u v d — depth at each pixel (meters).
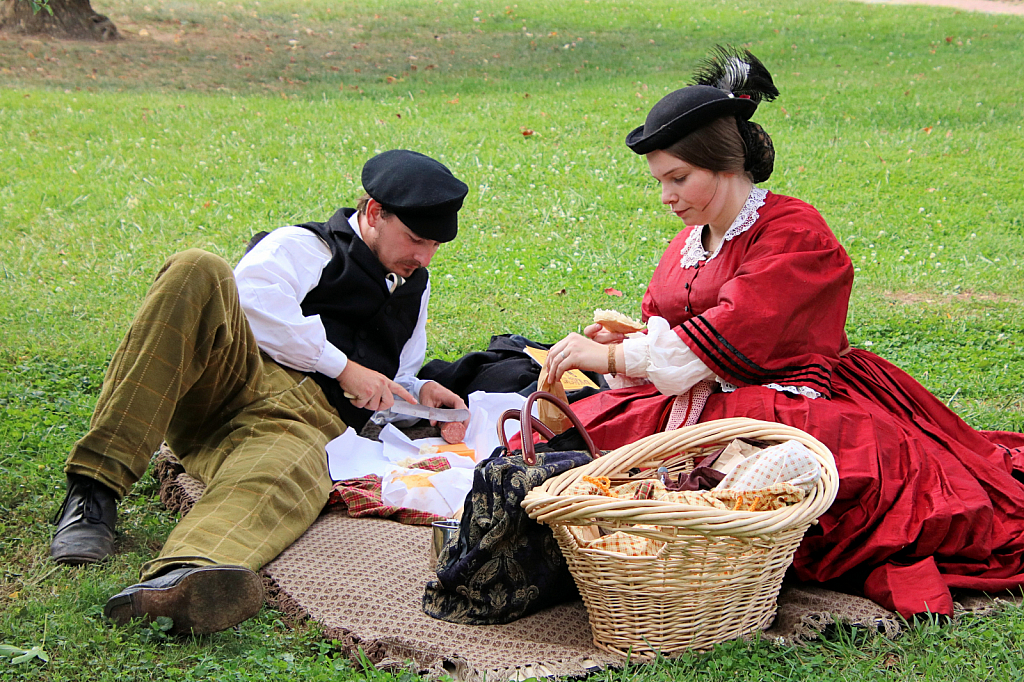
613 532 2.60
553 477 2.67
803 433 2.77
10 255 6.67
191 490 3.32
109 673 2.32
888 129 11.98
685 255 3.44
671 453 2.82
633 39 17.97
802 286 3.08
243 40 16.95
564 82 14.52
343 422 3.75
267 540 2.95
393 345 3.97
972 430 3.44
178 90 13.30
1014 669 2.46
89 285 6.18
